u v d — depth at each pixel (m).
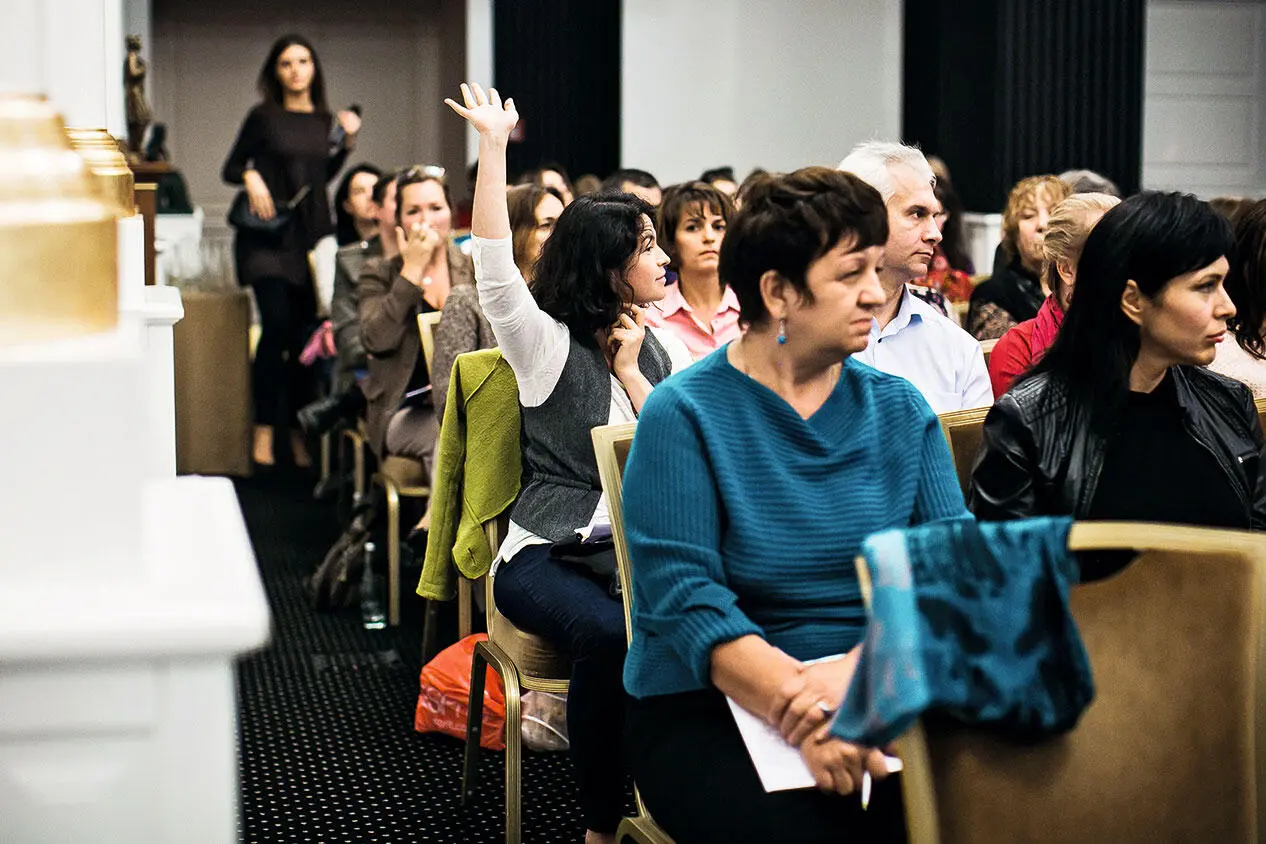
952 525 1.48
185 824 0.97
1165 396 2.07
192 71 9.92
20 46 1.34
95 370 0.98
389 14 10.11
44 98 1.13
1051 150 8.40
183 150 9.95
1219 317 1.98
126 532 1.00
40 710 0.94
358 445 4.66
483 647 2.68
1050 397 2.05
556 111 8.95
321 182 6.86
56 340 1.05
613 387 2.64
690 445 1.79
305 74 6.84
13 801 0.95
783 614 1.79
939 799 1.48
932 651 1.42
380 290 4.41
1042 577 1.48
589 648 2.37
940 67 8.77
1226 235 1.97
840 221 1.73
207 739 0.97
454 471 2.80
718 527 1.79
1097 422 2.02
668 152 9.10
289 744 3.30
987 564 1.47
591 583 2.50
